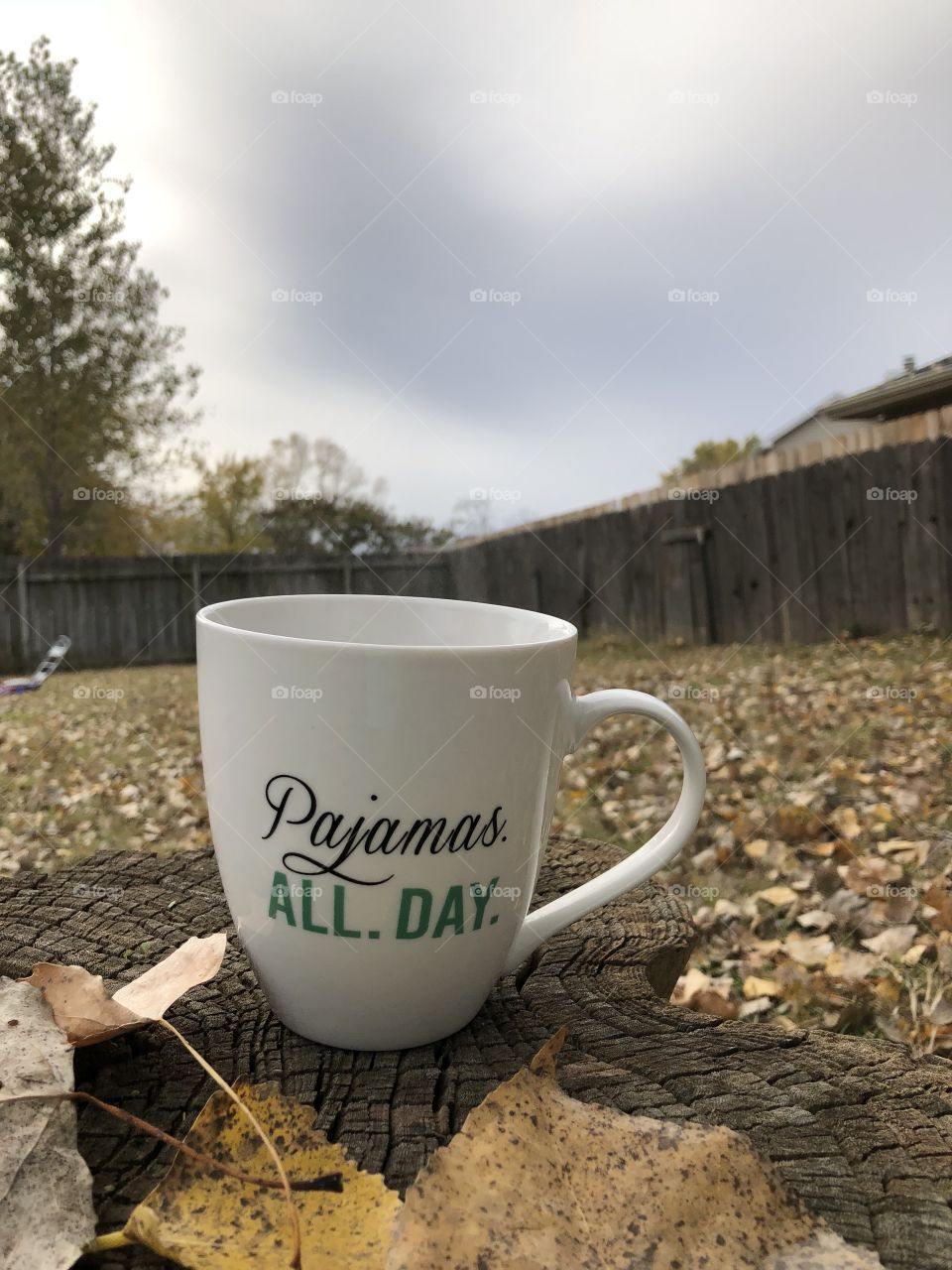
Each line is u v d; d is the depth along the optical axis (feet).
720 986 6.25
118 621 24.04
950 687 12.48
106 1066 2.74
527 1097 2.28
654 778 10.48
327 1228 1.91
